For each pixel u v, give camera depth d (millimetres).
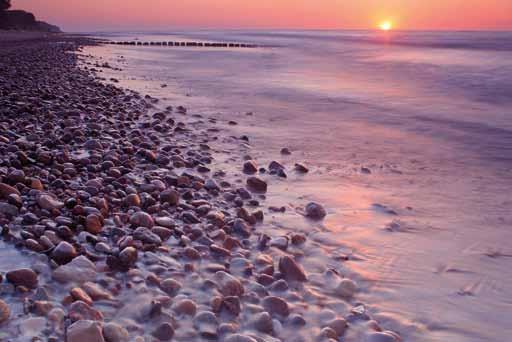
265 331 2732
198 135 8227
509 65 24000
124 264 3242
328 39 77812
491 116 10781
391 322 2955
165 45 56875
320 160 6992
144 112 10102
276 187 5633
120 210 4332
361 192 5566
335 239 4203
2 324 2438
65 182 4918
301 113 10984
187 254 3547
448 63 25938
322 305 3100
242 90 14969
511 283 3516
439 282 3502
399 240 4234
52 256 3189
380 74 20594
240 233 4168
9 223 3695
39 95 10695
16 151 5828
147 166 5895
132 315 2723
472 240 4289
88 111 9406
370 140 8406
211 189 5262
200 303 2930
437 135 8906
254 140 8133
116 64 24953
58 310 2564
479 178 6266
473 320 3020
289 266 3432
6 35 64438
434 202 5309
